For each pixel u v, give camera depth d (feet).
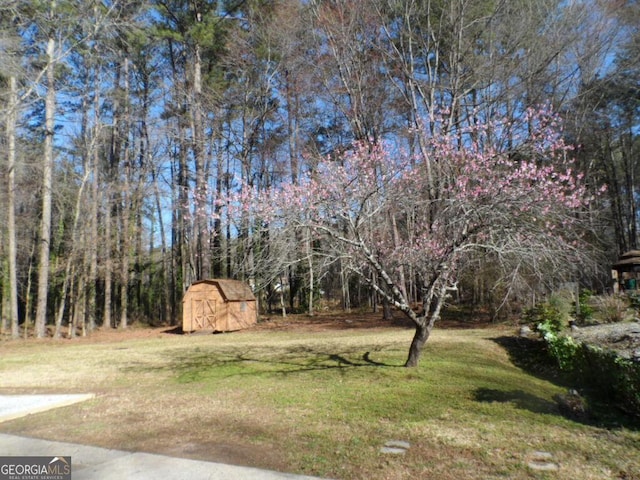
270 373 25.34
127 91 68.18
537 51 51.72
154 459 12.92
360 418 16.37
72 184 65.00
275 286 70.79
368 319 59.98
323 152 65.31
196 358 32.32
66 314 80.89
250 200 30.66
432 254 28.17
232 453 13.32
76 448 14.15
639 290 44.04
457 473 11.54
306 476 11.44
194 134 63.52
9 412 18.16
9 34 47.29
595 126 65.98
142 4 57.26
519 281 35.99
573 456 12.64
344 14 54.90
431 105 50.14
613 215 76.84
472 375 23.26
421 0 54.85
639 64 59.11
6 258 67.36
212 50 64.44
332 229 25.21
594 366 20.94
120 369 28.99
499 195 23.99
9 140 53.52
